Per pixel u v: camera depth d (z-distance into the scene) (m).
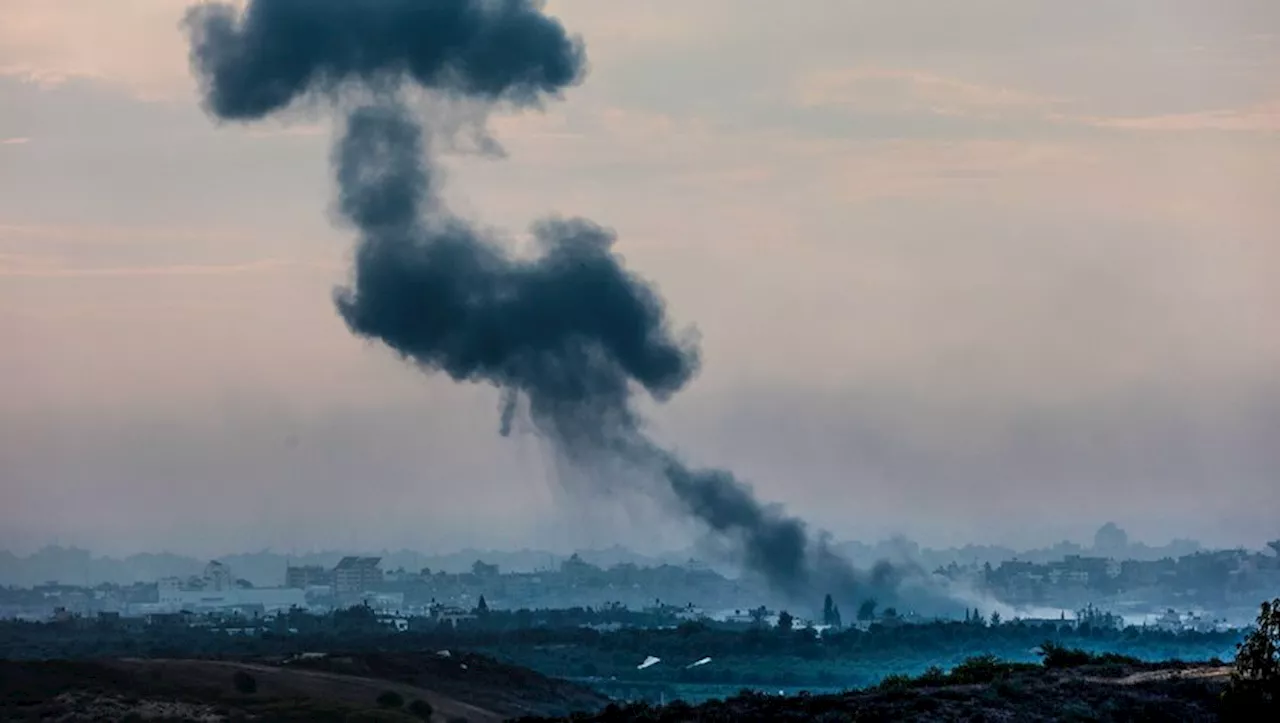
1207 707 195.25
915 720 193.12
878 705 199.12
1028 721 192.38
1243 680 190.62
